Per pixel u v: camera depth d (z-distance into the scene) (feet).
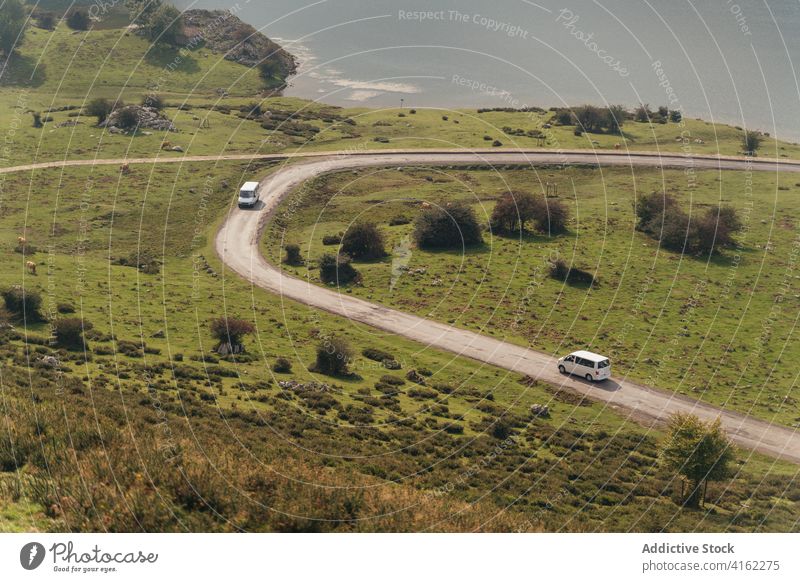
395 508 148.97
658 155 561.43
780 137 644.27
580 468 198.39
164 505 130.62
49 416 160.15
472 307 333.01
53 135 554.05
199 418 193.88
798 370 283.79
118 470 138.10
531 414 237.04
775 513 178.29
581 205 468.34
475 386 257.96
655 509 175.32
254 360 262.88
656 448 216.33
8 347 237.25
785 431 236.02
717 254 399.44
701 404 252.21
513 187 501.97
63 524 122.01
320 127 621.72
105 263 371.35
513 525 151.84
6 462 136.87
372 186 500.33
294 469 160.56
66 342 253.03
